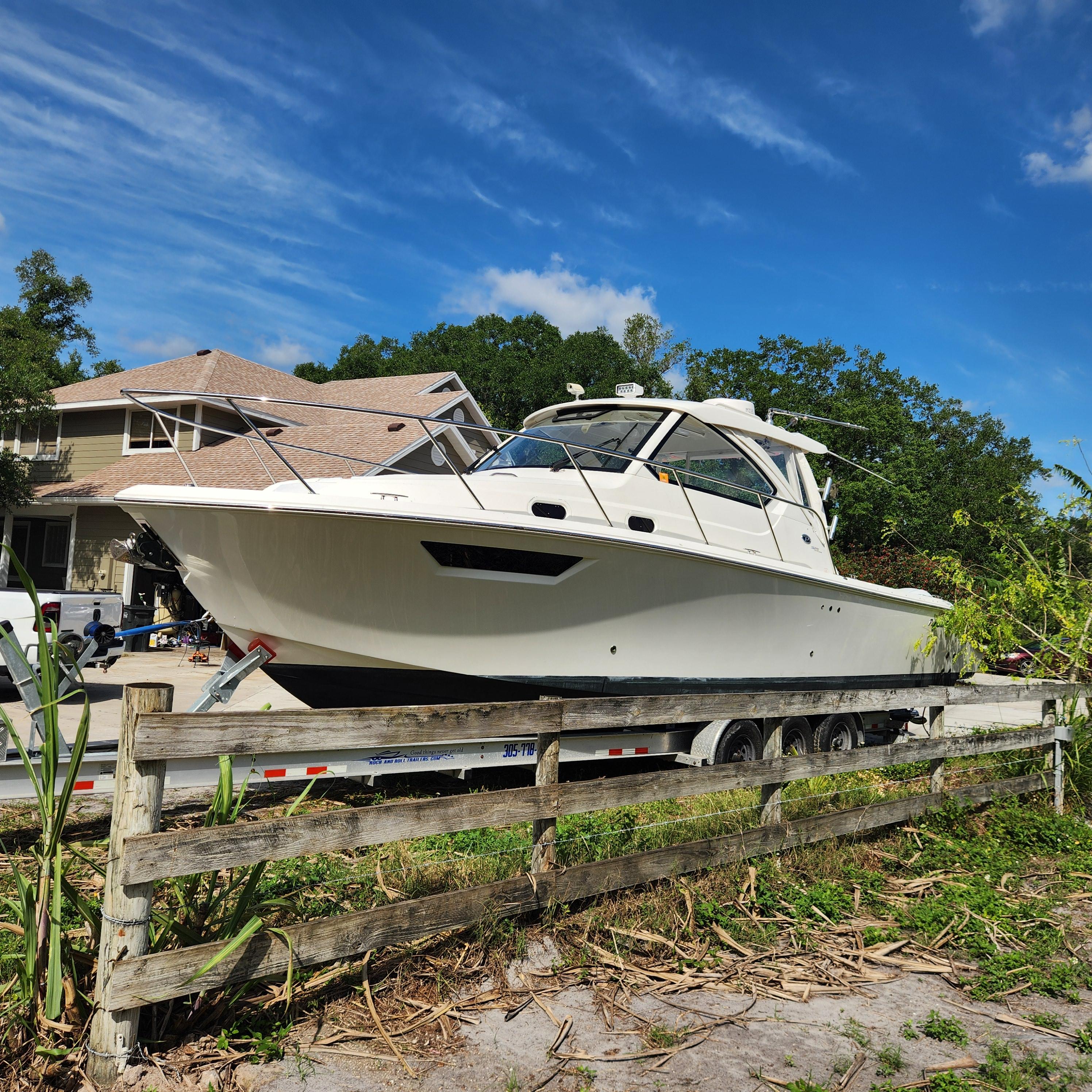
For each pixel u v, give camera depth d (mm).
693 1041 2906
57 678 2732
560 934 3555
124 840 2418
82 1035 2510
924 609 8555
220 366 19484
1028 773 6828
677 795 4070
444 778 6520
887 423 34531
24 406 17594
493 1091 2549
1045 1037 3127
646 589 5891
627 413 6855
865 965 3643
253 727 2680
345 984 3070
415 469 16922
